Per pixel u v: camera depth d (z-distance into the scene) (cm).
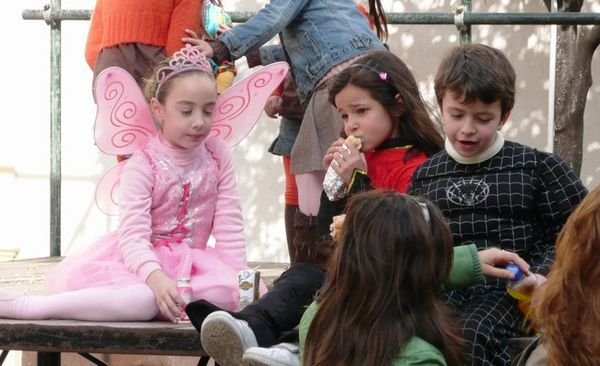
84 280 595
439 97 551
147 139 632
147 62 717
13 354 1126
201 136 607
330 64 675
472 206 547
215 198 629
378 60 602
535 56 1033
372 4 743
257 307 560
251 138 1101
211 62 678
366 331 457
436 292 471
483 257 514
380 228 463
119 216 609
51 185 874
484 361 508
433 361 449
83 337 566
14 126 1123
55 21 860
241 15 829
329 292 473
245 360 515
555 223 544
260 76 648
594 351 399
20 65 1123
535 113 1033
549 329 410
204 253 614
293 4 681
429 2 1052
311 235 661
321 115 668
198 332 559
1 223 1127
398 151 598
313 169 666
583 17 742
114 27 720
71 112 1122
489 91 532
